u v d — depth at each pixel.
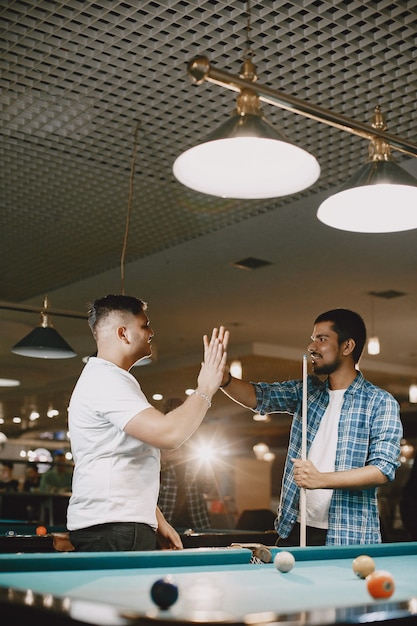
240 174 2.62
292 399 3.44
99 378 2.56
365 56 3.54
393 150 4.46
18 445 21.62
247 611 1.43
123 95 3.94
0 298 7.78
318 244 6.14
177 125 4.27
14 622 1.44
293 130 4.28
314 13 3.24
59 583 1.74
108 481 2.51
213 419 17.77
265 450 16.67
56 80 3.81
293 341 10.14
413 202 2.87
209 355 2.57
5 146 4.52
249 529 8.14
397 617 1.38
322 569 2.14
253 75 2.50
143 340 2.77
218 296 7.81
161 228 5.81
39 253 6.41
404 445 15.86
